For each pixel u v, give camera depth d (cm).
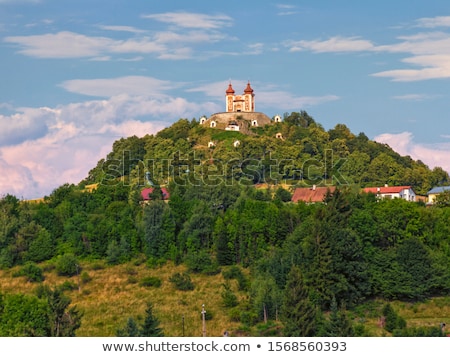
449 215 14362
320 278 11550
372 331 10138
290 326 9294
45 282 13662
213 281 13188
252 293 11406
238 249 14138
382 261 12162
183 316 10625
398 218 13400
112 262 14462
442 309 11356
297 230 13475
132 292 12781
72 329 9500
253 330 10438
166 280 13325
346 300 11544
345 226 12812
